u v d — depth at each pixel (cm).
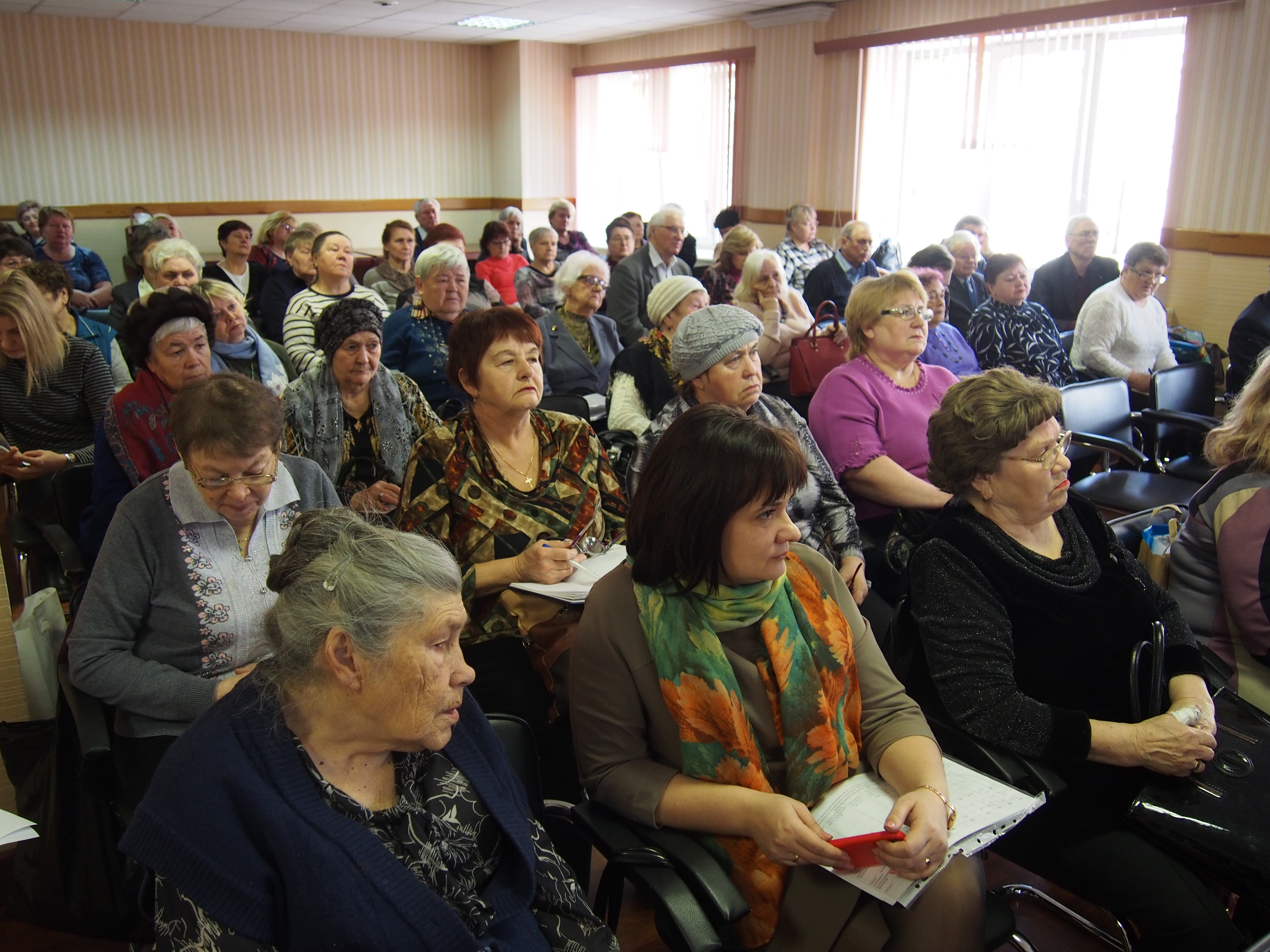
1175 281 610
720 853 135
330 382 257
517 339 201
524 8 839
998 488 167
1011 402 163
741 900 123
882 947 126
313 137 1028
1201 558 194
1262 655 182
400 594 102
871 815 134
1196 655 172
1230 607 185
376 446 266
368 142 1063
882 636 219
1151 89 603
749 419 137
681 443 137
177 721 160
